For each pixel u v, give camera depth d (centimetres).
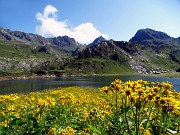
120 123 742
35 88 10031
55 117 1066
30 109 1220
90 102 1662
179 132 676
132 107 633
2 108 1266
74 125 957
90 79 17538
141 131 633
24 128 901
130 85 618
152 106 672
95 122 930
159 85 625
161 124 591
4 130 884
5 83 14138
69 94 1398
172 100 569
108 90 803
